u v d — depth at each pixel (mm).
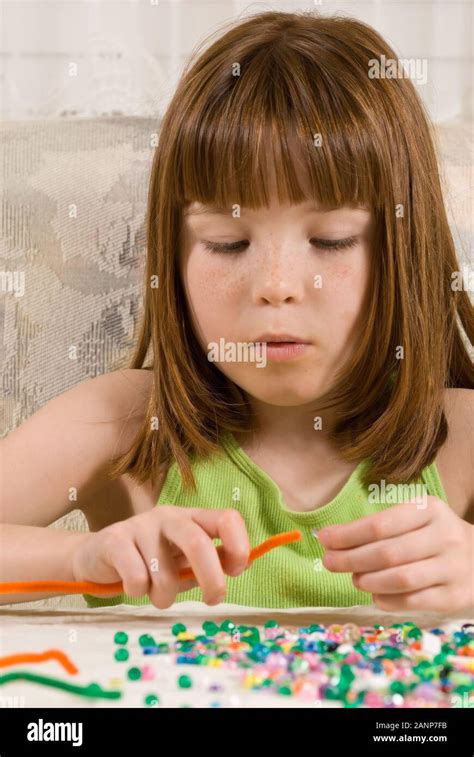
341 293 762
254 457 920
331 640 581
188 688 489
